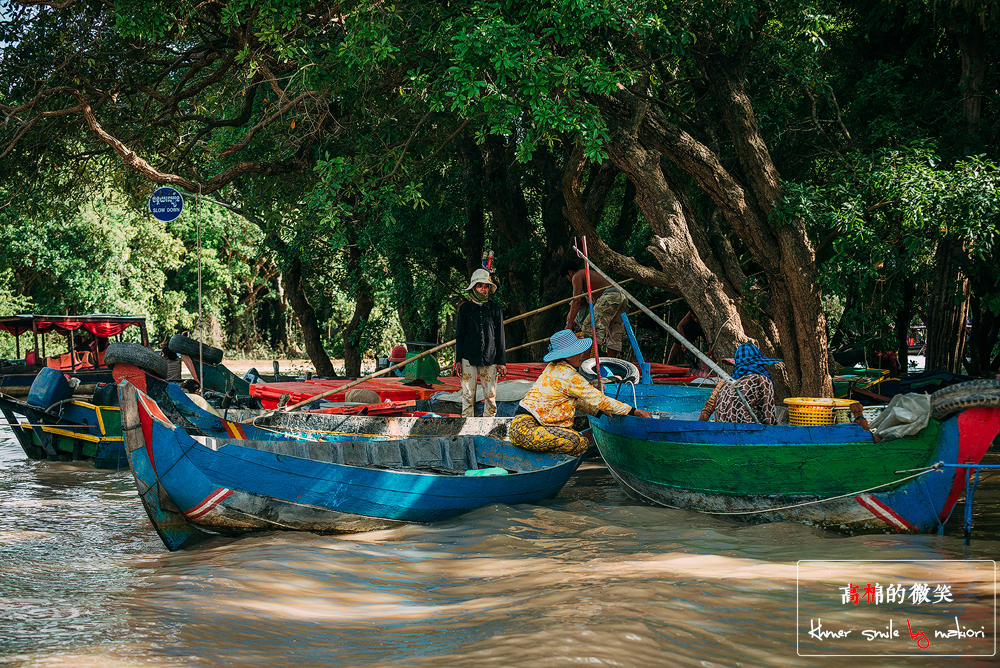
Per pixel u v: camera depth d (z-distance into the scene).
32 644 3.47
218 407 10.70
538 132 9.58
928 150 10.16
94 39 12.34
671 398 10.30
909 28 14.25
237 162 15.10
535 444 7.54
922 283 16.00
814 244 11.03
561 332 7.74
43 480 9.88
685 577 4.71
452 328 27.94
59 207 17.94
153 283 35.25
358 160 11.08
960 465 5.77
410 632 3.77
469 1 9.66
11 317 16.33
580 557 5.45
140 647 3.44
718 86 10.43
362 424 8.70
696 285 10.37
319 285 22.61
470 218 18.92
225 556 5.56
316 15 11.16
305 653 3.44
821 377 10.23
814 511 6.34
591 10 8.60
